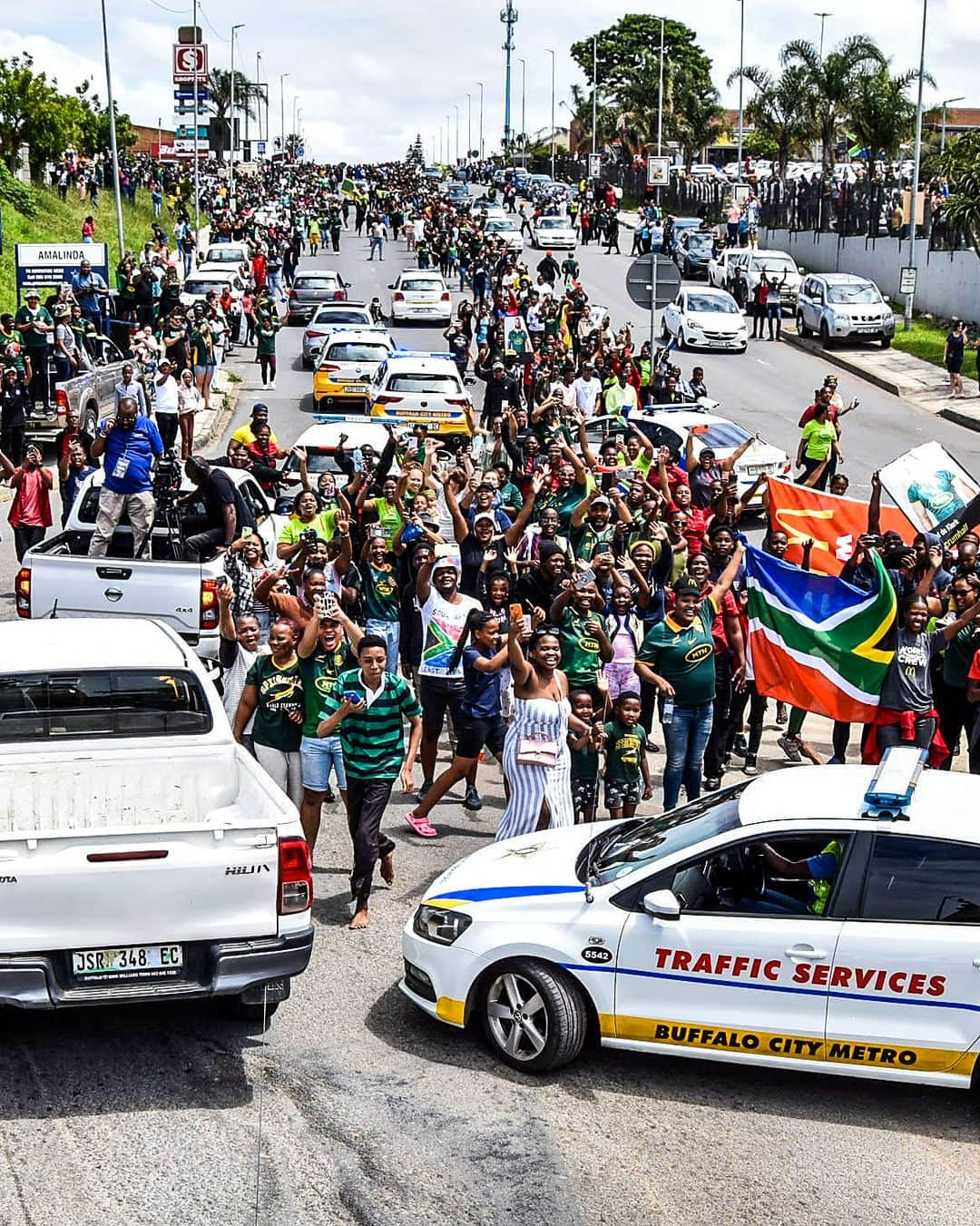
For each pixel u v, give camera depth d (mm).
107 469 13727
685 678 10422
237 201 81938
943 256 45219
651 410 25000
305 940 7098
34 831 6762
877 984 6906
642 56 122750
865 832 7098
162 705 8141
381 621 12422
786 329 45188
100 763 7914
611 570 11570
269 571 12391
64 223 50625
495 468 15789
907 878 6992
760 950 7043
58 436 21703
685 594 10312
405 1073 7305
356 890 9062
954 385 34250
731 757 12750
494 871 7824
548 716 9039
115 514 13664
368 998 8133
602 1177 6391
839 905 7031
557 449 16391
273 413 31703
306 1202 6090
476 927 7449
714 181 71812
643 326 45031
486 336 36156
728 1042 7148
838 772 7867
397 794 11781
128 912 6832
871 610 10906
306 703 9492
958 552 12422
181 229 54625
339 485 18438
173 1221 5910
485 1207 6117
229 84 118000
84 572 12562
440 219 66312
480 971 7418
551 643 8992
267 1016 7746
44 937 6754
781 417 31859
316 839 10219
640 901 7266
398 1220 6000
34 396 26234
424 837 10695
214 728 8133
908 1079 6934
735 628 11266
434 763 11516
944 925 6895
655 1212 6121
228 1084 7098
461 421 25406
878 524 14336
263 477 17688
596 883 7438
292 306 45062
